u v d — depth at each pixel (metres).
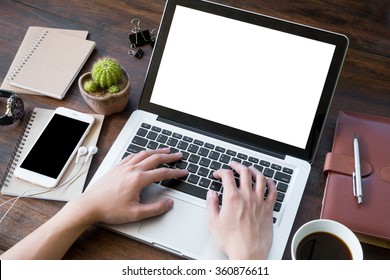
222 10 0.78
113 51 0.92
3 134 0.82
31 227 0.72
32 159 0.77
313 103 0.75
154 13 0.97
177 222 0.71
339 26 0.93
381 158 0.73
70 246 0.70
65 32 0.94
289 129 0.77
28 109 0.85
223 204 0.70
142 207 0.70
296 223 0.72
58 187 0.75
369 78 0.86
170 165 0.77
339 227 0.63
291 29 0.75
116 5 0.98
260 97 0.77
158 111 0.82
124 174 0.72
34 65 0.89
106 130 0.82
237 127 0.79
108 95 0.78
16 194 0.75
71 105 0.85
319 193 0.75
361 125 0.77
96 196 0.70
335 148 0.75
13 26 0.96
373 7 0.95
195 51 0.79
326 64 0.74
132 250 0.70
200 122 0.80
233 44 0.78
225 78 0.79
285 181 0.75
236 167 0.74
